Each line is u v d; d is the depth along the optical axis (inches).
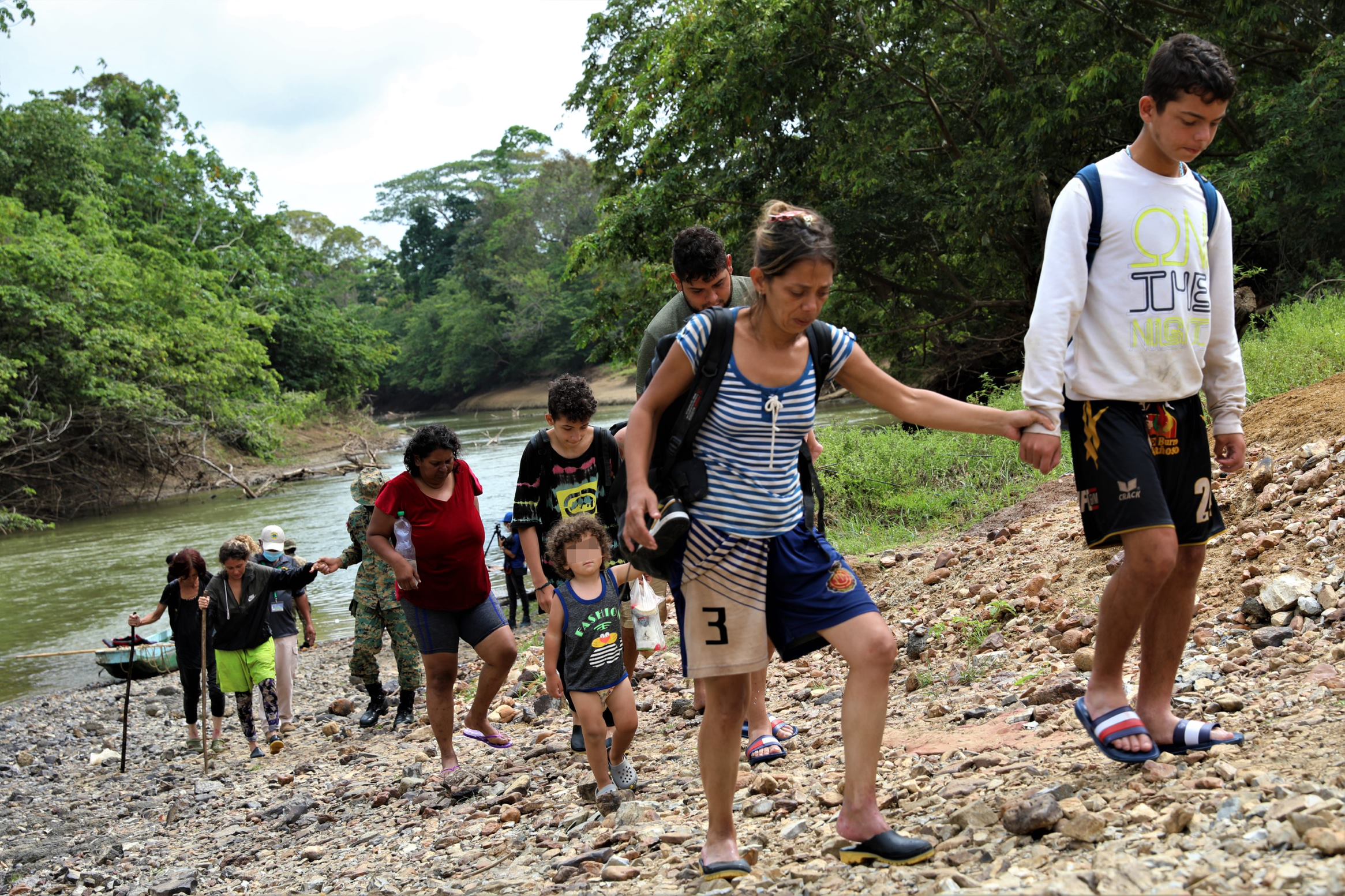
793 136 799.7
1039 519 292.0
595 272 2726.4
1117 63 627.5
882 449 442.6
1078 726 146.6
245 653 293.9
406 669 299.0
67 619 547.8
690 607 115.7
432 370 3191.4
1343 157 539.2
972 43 733.9
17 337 1106.7
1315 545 183.2
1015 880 98.8
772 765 175.2
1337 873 84.5
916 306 913.5
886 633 113.2
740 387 112.1
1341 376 281.7
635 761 200.4
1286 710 129.6
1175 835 100.0
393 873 171.9
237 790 261.3
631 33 950.4
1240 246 664.4
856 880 109.3
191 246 1654.8
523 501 201.8
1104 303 118.2
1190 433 121.3
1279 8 624.4
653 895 121.6
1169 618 124.0
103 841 236.1
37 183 1419.8
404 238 3646.7
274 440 1395.2
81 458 1191.6
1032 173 655.8
